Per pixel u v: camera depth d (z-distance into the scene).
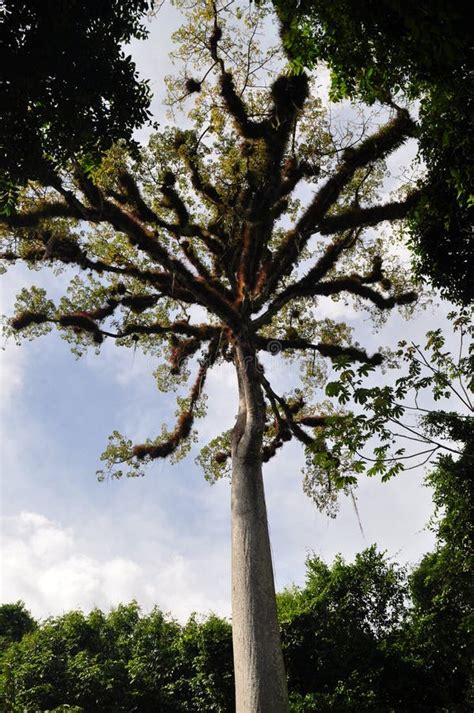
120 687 16.89
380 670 17.56
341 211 17.05
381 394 8.12
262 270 16.83
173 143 15.88
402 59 7.37
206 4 15.90
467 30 6.32
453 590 18.05
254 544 12.14
